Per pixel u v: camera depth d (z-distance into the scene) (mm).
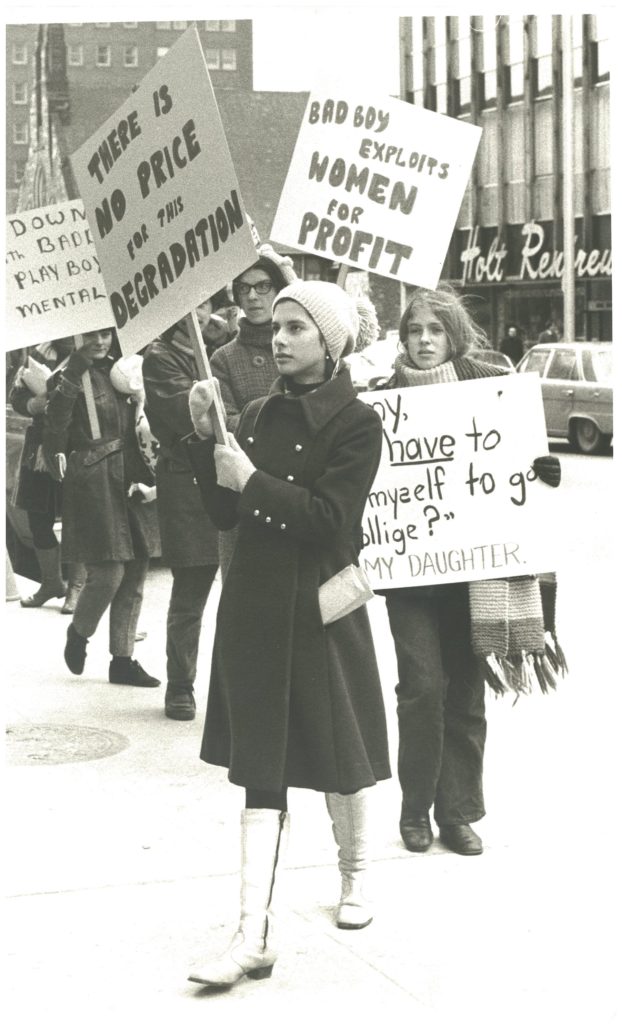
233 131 14977
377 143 5496
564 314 38625
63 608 9828
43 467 9641
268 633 4117
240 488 4133
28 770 6031
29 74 18406
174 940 4281
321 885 4762
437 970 4055
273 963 4020
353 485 4125
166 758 6254
